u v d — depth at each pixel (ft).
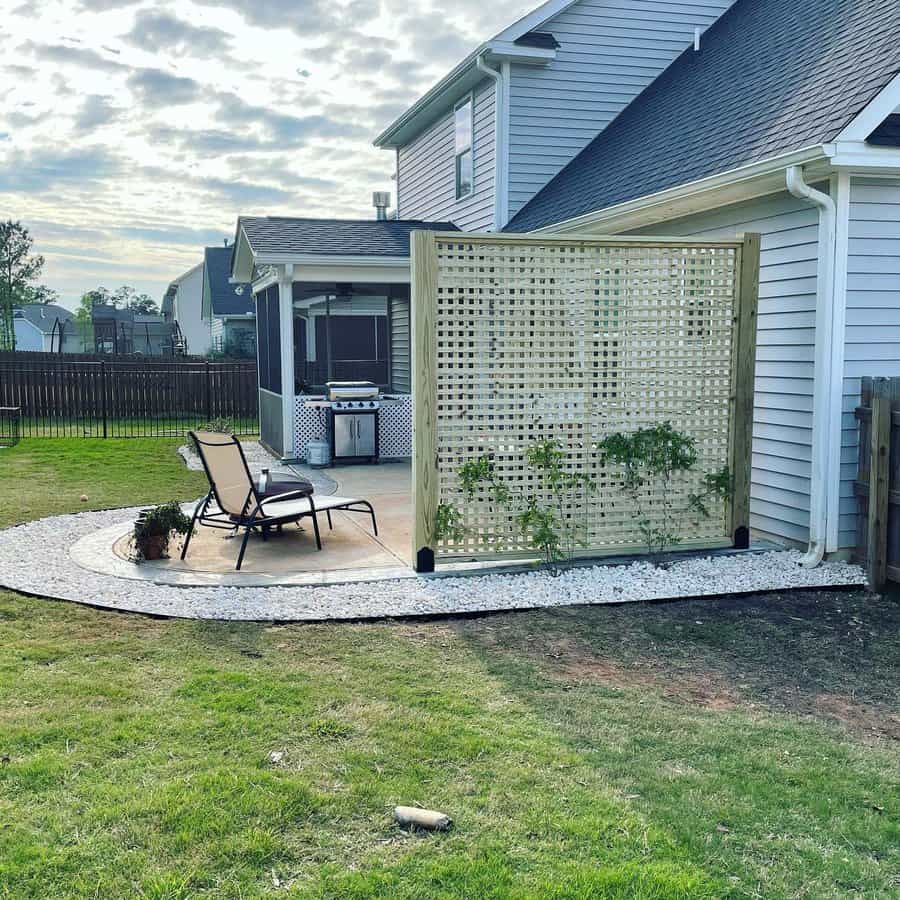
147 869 8.90
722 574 21.44
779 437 23.86
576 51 42.86
